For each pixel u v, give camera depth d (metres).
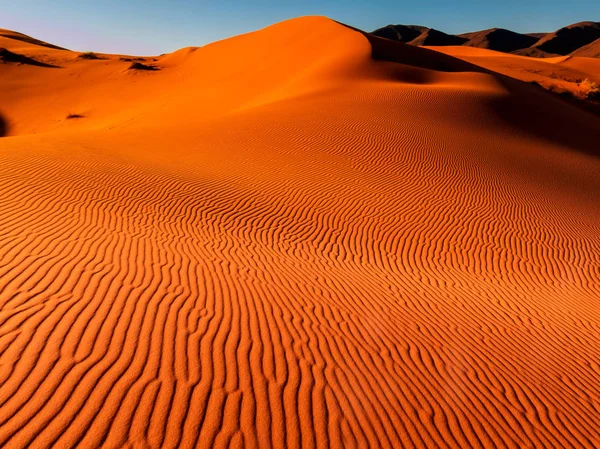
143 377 4.39
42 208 9.02
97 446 3.58
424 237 11.46
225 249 8.86
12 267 6.23
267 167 14.74
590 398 5.76
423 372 5.57
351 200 12.99
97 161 12.91
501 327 7.47
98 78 50.50
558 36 144.75
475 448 4.45
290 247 9.88
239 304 6.37
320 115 19.72
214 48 63.03
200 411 4.11
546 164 18.03
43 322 5.00
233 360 4.95
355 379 5.10
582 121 28.23
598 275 10.65
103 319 5.26
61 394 4.00
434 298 8.30
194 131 18.11
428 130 18.91
